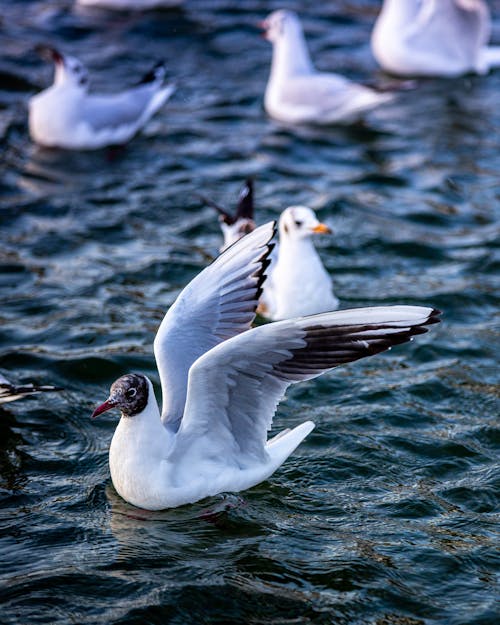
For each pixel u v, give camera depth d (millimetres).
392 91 20750
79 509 10227
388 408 12047
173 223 17016
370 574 9281
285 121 21281
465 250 16109
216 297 10469
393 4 23375
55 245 16141
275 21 21438
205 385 9516
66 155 19562
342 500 10406
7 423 11719
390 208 17500
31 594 8945
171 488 9953
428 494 10508
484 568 9406
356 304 14523
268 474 10477
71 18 25328
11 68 22719
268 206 17391
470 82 23172
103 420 11875
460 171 18812
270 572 9289
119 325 13938
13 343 13406
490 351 13344
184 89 22328
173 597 8945
